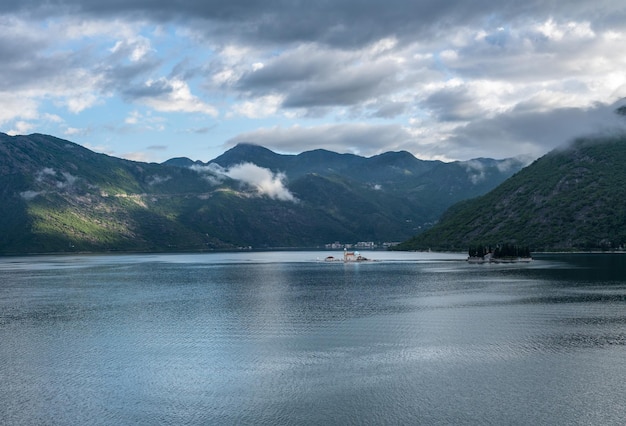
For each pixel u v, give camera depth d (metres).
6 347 101.62
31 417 67.50
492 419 64.94
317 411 68.56
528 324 114.62
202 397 73.81
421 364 86.88
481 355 91.19
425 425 63.81
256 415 67.69
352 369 85.00
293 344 101.50
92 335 111.81
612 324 113.19
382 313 133.12
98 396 74.50
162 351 97.56
